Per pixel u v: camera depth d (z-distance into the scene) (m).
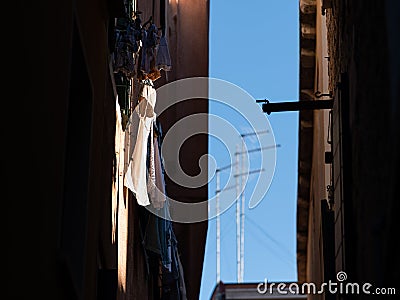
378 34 8.85
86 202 10.82
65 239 10.61
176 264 19.22
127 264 15.30
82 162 11.02
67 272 9.43
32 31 8.29
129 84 14.97
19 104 7.86
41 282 8.66
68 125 11.19
